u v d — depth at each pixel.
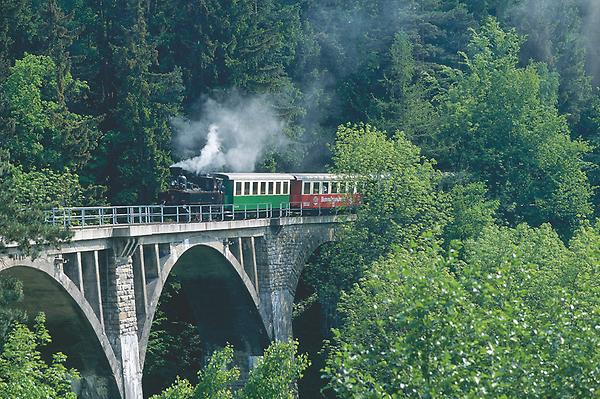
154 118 99.12
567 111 145.00
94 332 65.62
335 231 100.44
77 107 99.50
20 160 88.25
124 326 68.88
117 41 101.75
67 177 86.62
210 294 89.88
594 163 134.25
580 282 65.25
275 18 129.88
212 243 81.56
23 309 65.00
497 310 45.09
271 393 61.34
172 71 108.56
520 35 148.25
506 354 42.66
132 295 69.88
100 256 68.25
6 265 57.25
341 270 91.94
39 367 58.78
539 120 121.00
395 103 127.94
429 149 122.56
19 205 59.06
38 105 89.38
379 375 45.81
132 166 97.69
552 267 72.56
